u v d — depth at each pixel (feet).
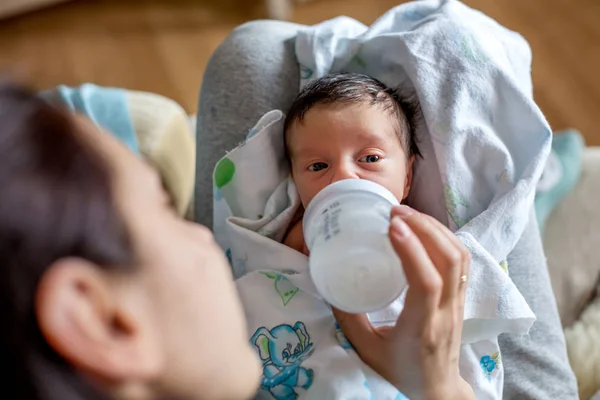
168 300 1.11
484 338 2.31
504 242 2.45
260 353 2.29
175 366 1.14
